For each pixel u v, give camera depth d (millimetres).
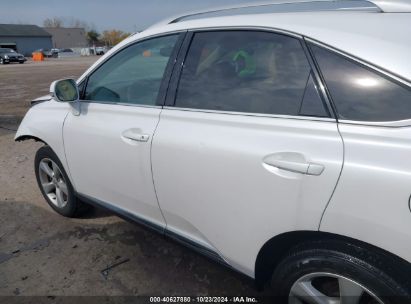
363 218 1538
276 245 1926
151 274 2734
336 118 1692
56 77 18156
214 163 2002
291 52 1886
